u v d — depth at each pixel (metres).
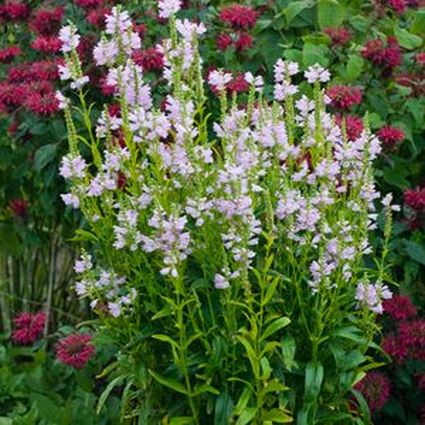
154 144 3.49
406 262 4.53
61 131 4.68
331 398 3.74
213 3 5.29
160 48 3.60
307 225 3.46
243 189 3.28
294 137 4.10
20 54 5.13
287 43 4.93
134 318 3.74
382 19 4.95
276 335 3.66
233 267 3.46
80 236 4.11
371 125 4.57
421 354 4.29
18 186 5.29
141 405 3.87
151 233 3.60
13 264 5.63
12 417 4.59
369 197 3.62
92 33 4.77
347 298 3.67
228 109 4.61
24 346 5.14
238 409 3.49
